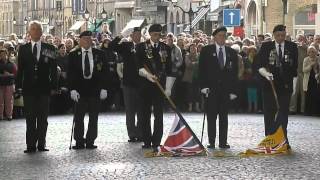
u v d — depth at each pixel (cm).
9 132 3262
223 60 2692
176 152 2473
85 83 2680
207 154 2483
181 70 3444
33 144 2606
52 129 3344
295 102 4175
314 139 2906
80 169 2184
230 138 2948
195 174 2081
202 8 9131
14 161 2372
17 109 4097
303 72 4166
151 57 2673
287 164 2252
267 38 4362
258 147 2508
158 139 2670
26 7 19675
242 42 4672
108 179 2009
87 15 10781
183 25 9950
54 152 2584
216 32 2709
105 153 2542
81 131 2684
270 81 2614
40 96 2614
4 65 3922
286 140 2528
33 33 2616
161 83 2678
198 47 4416
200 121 3703
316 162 2288
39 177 2059
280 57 2631
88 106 2692
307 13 7381
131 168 2194
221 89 2683
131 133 2867
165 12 11112
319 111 4119
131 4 12188
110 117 3972
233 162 2303
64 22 15938
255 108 4322
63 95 4303
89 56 2709
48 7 17138
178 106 4428
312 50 4138
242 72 4300
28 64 2606
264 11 7281
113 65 4328
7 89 3928
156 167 2211
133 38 2888
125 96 2872
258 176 2041
